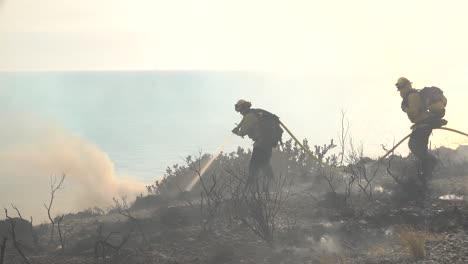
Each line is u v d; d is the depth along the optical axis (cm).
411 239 978
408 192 1395
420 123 1503
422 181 1449
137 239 1206
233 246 1100
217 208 1380
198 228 1234
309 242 1096
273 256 1034
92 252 1134
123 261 1055
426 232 1088
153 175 6844
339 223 1190
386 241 1077
